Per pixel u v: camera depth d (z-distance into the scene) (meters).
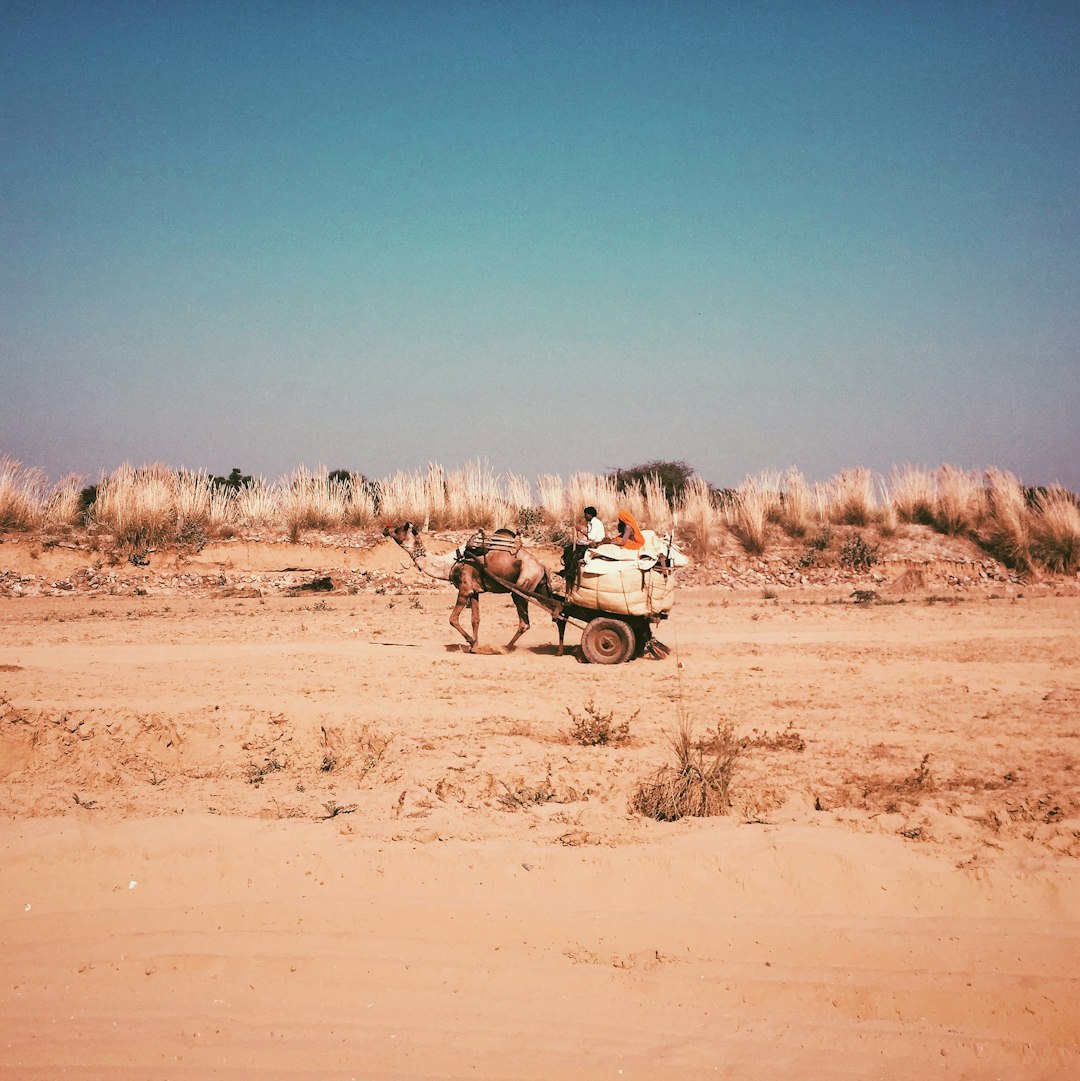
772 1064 4.76
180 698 11.08
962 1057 4.82
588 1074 4.67
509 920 5.91
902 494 31.05
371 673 12.93
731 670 13.25
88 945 5.79
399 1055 4.82
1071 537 27.77
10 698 10.95
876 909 6.04
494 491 30.36
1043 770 8.45
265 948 5.70
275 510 29.05
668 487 34.25
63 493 28.00
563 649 15.46
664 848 6.53
